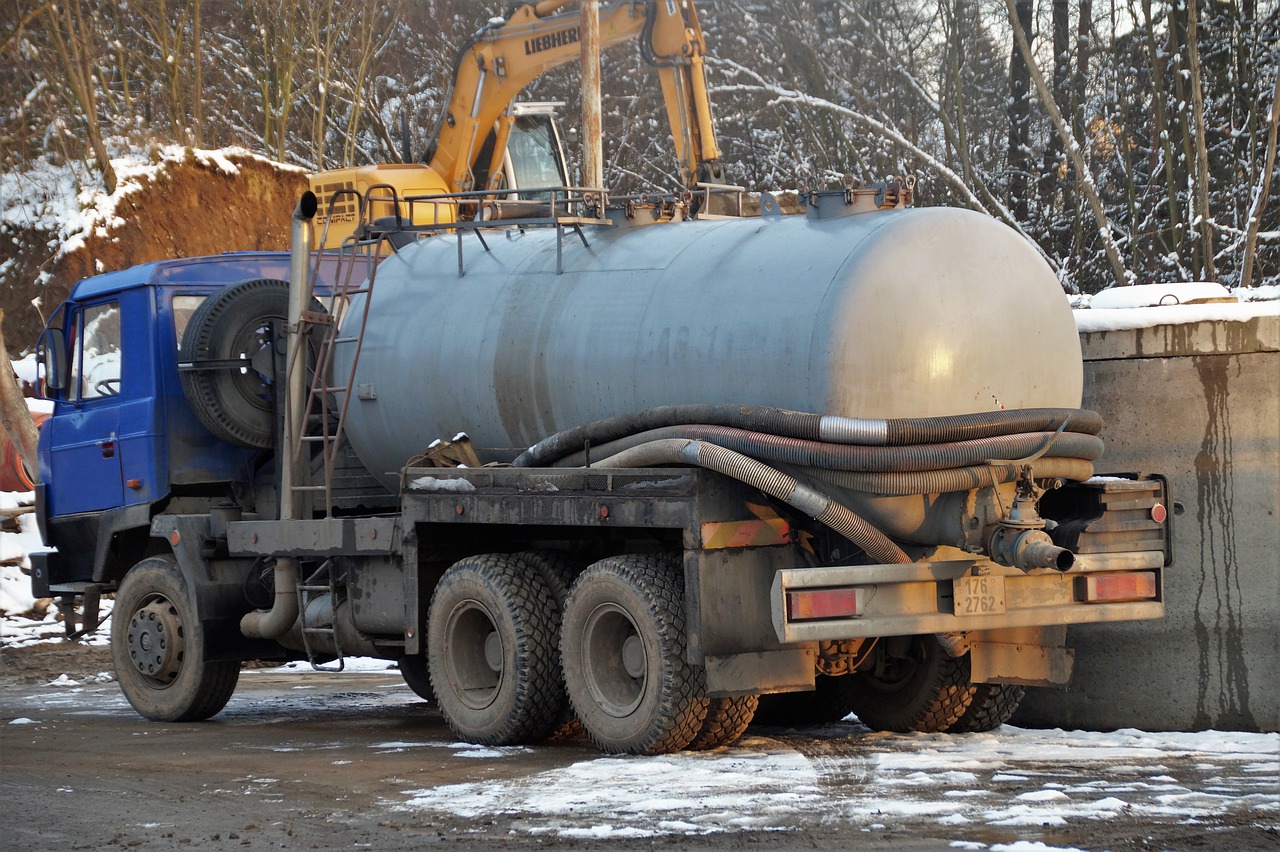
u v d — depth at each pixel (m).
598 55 21.94
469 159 22.78
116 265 33.00
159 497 12.69
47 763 9.93
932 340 8.67
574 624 9.45
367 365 11.48
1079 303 11.70
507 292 10.67
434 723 11.89
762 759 8.82
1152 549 9.53
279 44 40.34
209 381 12.20
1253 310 9.91
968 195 29.98
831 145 36.31
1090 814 6.96
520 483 9.73
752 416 8.69
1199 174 29.73
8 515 21.77
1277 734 9.65
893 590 8.72
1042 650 9.81
